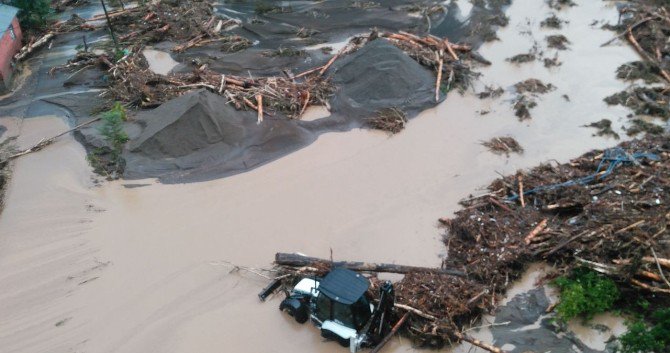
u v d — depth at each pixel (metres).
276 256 14.74
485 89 22.98
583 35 27.00
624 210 14.88
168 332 13.46
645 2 29.45
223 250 15.73
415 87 22.84
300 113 21.94
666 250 13.55
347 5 32.22
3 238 16.56
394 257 15.17
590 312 13.06
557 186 16.20
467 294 13.20
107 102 23.38
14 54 27.33
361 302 12.19
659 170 16.50
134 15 31.30
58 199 18.09
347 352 12.78
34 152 20.62
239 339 13.23
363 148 19.95
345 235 16.03
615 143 19.16
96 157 19.89
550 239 14.58
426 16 29.77
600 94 22.17
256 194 17.92
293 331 13.38
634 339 11.77
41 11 29.89
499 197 16.44
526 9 30.23
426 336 12.68
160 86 23.61
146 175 18.97
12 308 14.29
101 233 16.61
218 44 28.17
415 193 17.55
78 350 13.13
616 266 13.40
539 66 24.52
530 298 13.72
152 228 16.72
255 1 33.59
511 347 12.53
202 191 18.19
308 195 17.73
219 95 22.50
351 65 24.12
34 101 24.30
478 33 27.59
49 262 15.63
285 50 26.61
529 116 20.98
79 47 28.36
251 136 20.47
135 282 14.86
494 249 14.52
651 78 22.73
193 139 19.98
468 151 19.39
